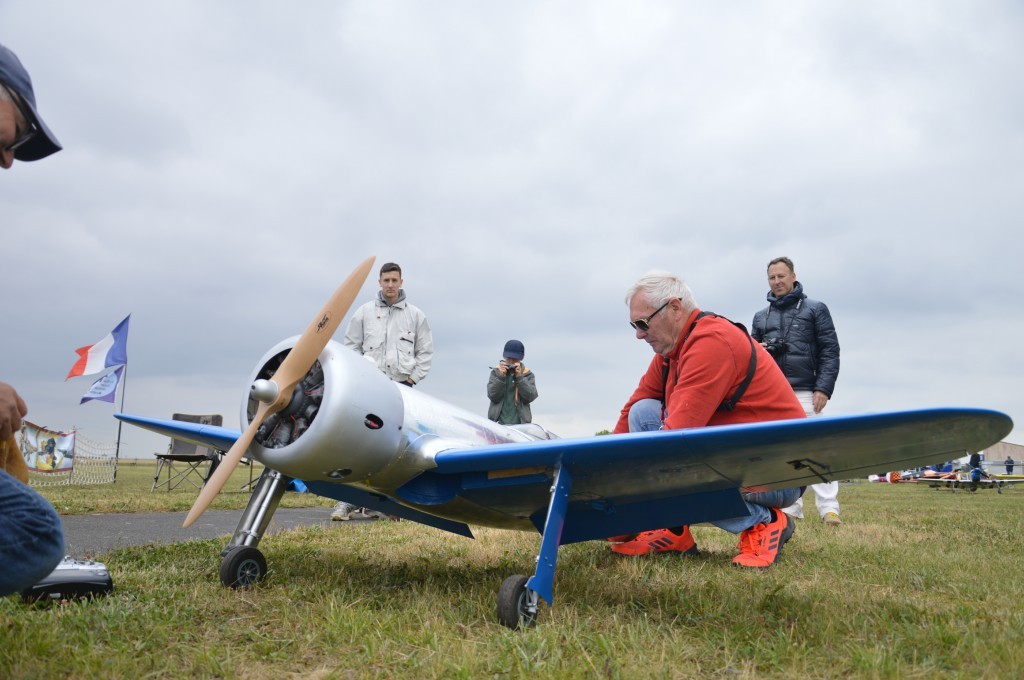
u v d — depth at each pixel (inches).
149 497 331.0
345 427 108.3
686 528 175.9
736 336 134.3
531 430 164.6
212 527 230.4
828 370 257.9
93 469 537.0
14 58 57.2
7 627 83.3
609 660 79.9
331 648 84.7
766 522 164.2
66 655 75.6
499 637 87.4
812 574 152.6
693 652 86.6
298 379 111.7
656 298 139.5
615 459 106.4
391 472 117.6
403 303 258.8
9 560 57.2
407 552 173.2
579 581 132.5
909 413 89.3
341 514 270.1
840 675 81.2
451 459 114.0
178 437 182.2
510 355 291.6
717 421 139.3
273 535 201.5
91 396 524.1
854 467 111.3
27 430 505.4
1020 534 245.1
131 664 75.5
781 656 85.8
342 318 113.3
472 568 150.0
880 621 103.0
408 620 97.3
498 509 129.5
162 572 130.5
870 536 227.3
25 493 59.8
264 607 103.7
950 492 733.3
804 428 94.1
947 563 169.6
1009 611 114.3
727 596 117.6
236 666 78.4
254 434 112.6
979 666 83.5
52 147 61.1
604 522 131.4
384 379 116.6
